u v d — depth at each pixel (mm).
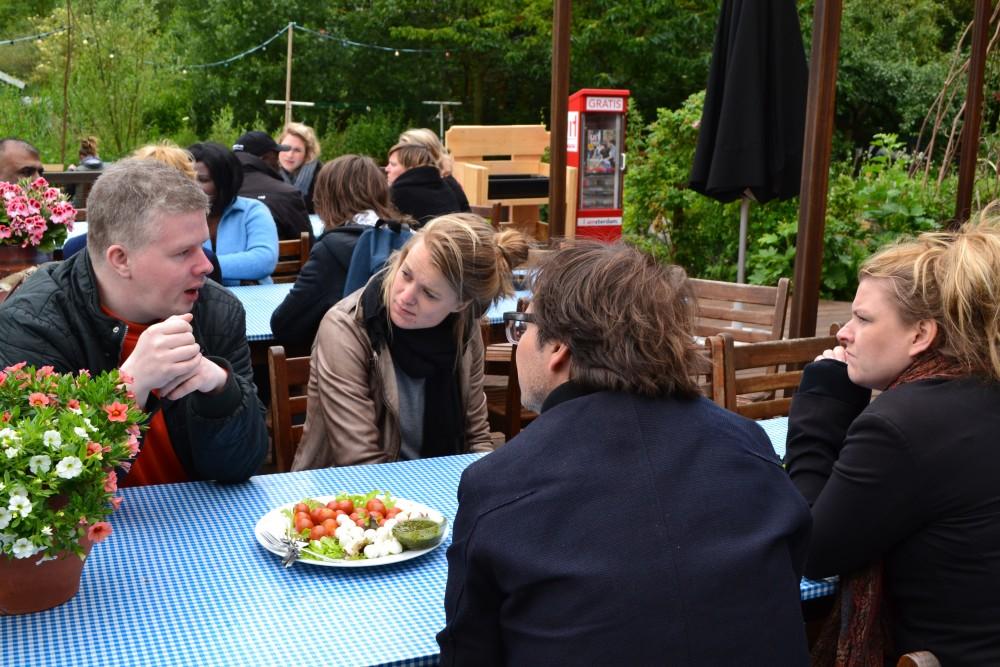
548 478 1291
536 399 1494
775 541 1300
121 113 16266
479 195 8695
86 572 1777
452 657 1321
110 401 1652
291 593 1733
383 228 3576
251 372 2438
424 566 1863
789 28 5207
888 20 19172
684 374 1386
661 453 1323
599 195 8586
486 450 2836
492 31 21344
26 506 1478
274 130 22344
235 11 22406
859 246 8672
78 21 16062
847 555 1762
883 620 1813
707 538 1273
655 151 9328
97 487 1561
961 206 6336
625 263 1422
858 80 18406
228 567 1822
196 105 22109
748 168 5219
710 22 20125
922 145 17938
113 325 2098
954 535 1706
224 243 4664
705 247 9398
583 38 19984
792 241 8625
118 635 1564
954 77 9469
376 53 22469
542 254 1487
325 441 2709
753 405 3162
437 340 2641
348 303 2682
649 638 1211
